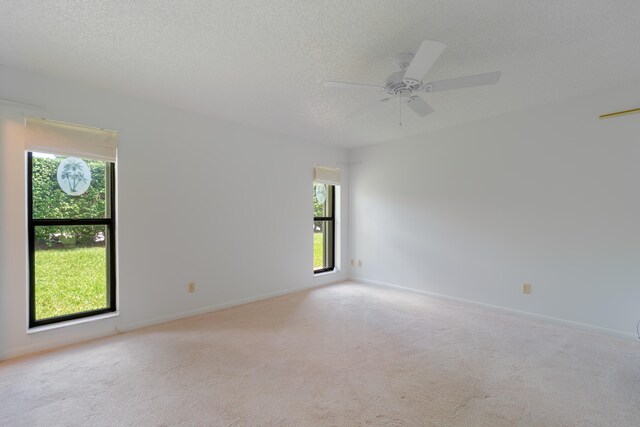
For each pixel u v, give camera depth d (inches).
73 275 112.0
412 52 87.6
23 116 98.4
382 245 192.7
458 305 153.8
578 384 84.0
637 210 110.9
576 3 67.6
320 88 112.2
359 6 68.9
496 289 145.3
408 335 116.5
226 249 149.4
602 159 117.3
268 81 106.7
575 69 98.9
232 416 70.4
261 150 163.3
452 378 86.9
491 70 98.8
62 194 109.5
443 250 163.9
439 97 121.7
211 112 138.0
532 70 99.3
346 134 174.1
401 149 182.2
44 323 105.3
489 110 136.9
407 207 179.6
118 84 109.6
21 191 98.3
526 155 135.3
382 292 178.7
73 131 106.8
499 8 69.4
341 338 113.5
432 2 67.5
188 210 136.3
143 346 105.6
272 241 168.7
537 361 96.7
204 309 141.4
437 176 165.9
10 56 90.4
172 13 71.4
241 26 76.4
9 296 96.6
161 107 128.2
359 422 68.9
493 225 145.9
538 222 132.9
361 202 204.8
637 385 83.5
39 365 92.1
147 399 76.3
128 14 71.8
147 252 124.4
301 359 97.3
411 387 82.4
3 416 69.6
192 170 137.5
